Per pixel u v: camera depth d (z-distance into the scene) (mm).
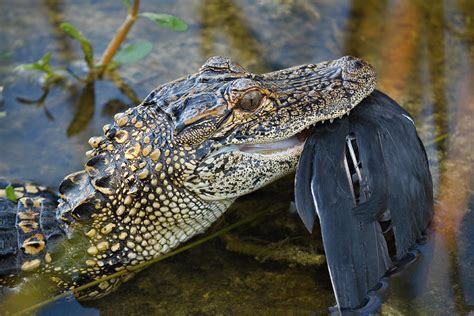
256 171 5332
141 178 5297
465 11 7629
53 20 8000
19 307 5492
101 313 5469
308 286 5371
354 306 4945
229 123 5176
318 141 5148
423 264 5316
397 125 5223
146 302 5469
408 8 7711
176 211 5434
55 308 5523
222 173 5266
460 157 6145
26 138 6867
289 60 7289
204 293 5453
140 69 7398
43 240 5555
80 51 7660
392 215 5105
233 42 7555
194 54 7473
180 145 5207
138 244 5547
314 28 7625
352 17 7703
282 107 5262
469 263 5309
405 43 7344
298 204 4973
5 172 6492
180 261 5738
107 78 7363
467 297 5078
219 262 5684
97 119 6988
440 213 5668
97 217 5418
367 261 4996
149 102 5453
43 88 7320
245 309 5273
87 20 7980
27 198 5832
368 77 5398
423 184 5262
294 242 5734
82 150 6711
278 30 7648
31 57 7609
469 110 6586
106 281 5602
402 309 5020
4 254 5523
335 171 5027
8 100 7234
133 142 5344
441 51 7238
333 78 5383
